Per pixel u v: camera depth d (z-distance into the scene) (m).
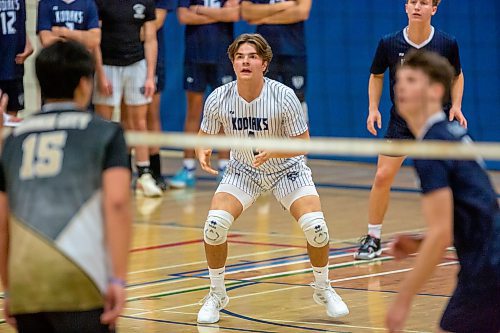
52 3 21.92
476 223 8.16
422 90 8.16
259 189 12.62
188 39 24.72
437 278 14.55
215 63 24.58
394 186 25.19
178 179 25.28
